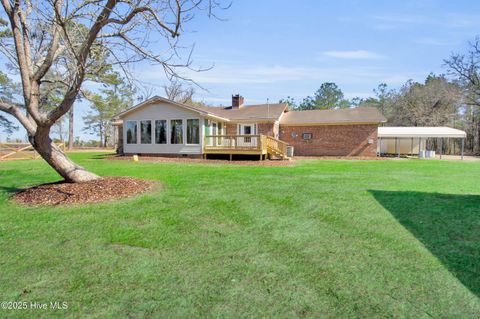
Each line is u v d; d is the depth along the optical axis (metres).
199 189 7.26
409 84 40.78
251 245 3.77
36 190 6.63
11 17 5.81
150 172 10.62
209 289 2.73
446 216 4.94
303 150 23.08
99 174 9.96
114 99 22.61
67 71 6.50
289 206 5.66
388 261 3.28
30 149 20.64
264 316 2.33
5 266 3.20
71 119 34.69
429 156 23.52
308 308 2.43
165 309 2.43
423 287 2.73
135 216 4.99
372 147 21.30
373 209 5.42
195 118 17.97
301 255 3.46
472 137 35.59
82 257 3.43
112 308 2.45
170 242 3.87
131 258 3.39
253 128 22.73
